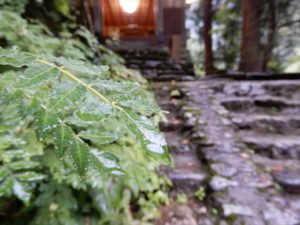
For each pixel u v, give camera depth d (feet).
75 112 0.97
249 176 6.29
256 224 5.03
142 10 29.30
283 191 5.91
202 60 35.45
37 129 0.93
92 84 1.06
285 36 20.30
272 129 8.50
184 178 6.25
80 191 3.90
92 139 1.07
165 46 21.03
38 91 0.99
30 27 5.86
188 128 8.39
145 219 5.23
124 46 21.90
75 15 9.77
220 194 5.80
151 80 12.75
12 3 6.04
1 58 1.06
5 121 2.50
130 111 1.01
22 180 2.28
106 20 32.24
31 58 1.09
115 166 1.06
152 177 5.76
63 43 5.82
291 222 5.06
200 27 35.55
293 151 7.30
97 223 3.80
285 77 12.93
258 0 19.29
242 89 10.87
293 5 19.72
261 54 19.86
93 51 8.29
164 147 0.96
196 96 10.29
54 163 3.57
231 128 8.39
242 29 20.20
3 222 3.42
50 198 3.62
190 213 5.51
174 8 22.20
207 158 6.93
